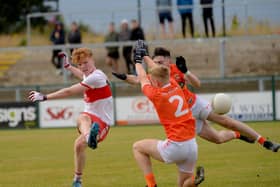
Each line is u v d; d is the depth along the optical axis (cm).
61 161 2383
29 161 2416
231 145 2623
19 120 4009
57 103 3956
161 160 1410
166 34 5003
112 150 2627
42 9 6438
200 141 2817
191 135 1384
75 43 4938
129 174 2003
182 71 1688
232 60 5050
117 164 2233
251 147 2531
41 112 3981
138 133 3291
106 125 1677
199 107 1778
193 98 1770
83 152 1645
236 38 4762
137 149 1448
